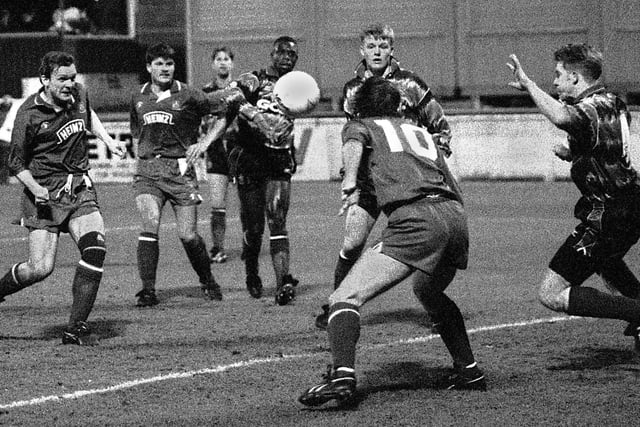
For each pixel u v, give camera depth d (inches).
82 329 1096.8
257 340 1113.4
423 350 1055.6
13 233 2164.1
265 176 1338.6
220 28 3567.9
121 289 1475.1
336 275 1146.0
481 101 3521.2
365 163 911.0
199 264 1369.3
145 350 1066.1
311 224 2214.6
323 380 888.9
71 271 1643.7
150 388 912.9
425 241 834.2
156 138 1354.6
